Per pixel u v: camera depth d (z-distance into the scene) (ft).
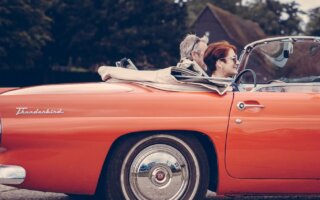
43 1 104.06
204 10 154.51
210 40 153.28
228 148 12.51
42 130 11.93
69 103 12.19
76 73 131.44
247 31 164.14
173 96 12.56
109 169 12.32
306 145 12.75
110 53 128.06
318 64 14.98
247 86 14.94
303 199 15.89
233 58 16.03
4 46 99.45
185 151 12.59
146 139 12.39
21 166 11.90
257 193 12.96
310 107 12.89
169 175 12.53
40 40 103.86
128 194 12.39
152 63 132.05
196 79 12.94
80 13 124.57
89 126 12.03
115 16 125.90
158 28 129.39
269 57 15.25
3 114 12.01
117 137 12.09
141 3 128.98
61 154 11.99
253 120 12.61
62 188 12.19
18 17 100.27
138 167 12.40
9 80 122.72
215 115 12.50
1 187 17.43
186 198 12.62
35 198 15.76
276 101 12.84
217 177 12.73
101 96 12.33
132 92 12.55
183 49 16.81
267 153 12.64
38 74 127.24
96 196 15.24
